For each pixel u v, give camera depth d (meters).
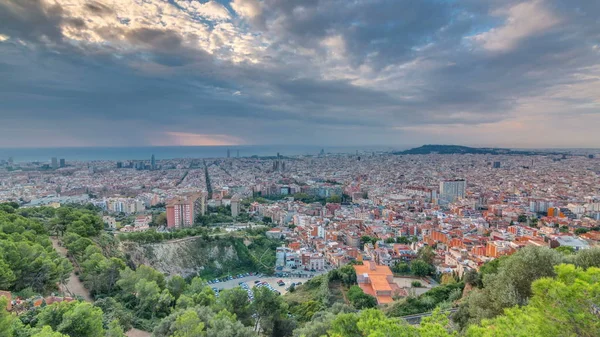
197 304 74.00
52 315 49.09
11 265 70.12
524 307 32.09
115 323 55.78
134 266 137.00
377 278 106.38
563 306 26.00
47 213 173.00
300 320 87.94
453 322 60.84
